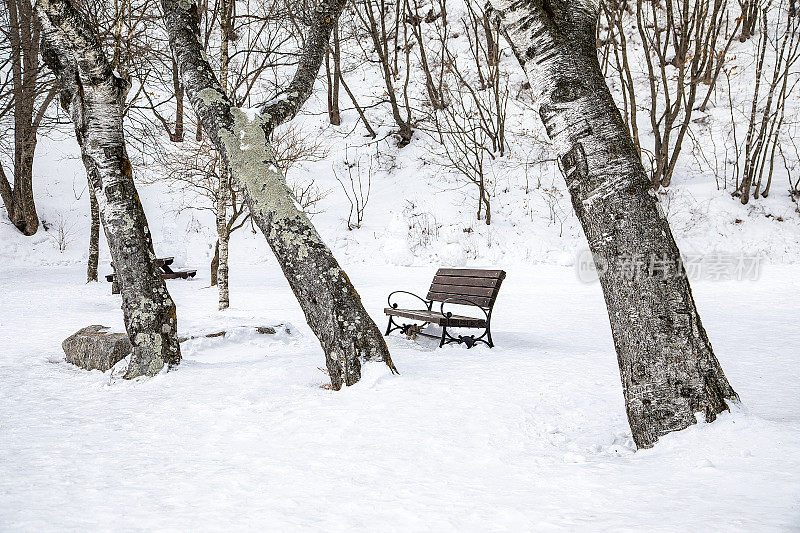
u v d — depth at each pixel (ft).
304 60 20.01
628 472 10.45
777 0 84.79
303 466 11.05
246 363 20.77
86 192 74.90
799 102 71.72
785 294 39.11
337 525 8.44
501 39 93.81
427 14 97.81
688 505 8.71
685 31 66.59
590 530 8.01
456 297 27.04
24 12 54.39
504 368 18.97
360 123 86.02
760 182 62.34
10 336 29.43
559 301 39.58
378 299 40.70
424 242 64.85
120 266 20.12
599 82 12.78
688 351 11.83
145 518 8.76
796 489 8.98
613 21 66.64
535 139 75.72
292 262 17.03
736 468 10.11
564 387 16.65
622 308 12.28
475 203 69.41
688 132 72.49
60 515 8.89
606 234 12.38
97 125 20.35
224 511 9.01
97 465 11.35
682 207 62.39
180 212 71.41
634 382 12.14
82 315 35.99
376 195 74.13
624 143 12.56
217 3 52.60
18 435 13.46
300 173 77.56
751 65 78.13
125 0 33.94
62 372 21.68
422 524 8.45
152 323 20.04
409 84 90.68
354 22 97.55
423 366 18.90
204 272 59.82
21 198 66.85
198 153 49.98
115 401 16.65
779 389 16.85
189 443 12.69
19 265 63.77
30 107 62.64
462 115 81.15
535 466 10.98
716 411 11.69
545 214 66.23
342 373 16.60
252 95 85.71
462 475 10.54
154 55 50.16
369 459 11.35
